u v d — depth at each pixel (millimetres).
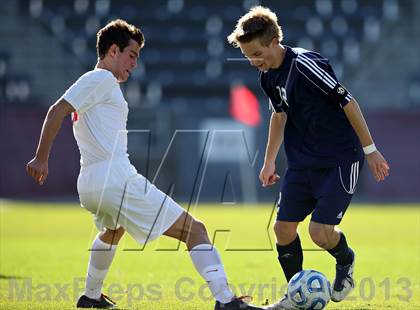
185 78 138250
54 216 82938
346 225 71125
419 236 59656
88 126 22750
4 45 140875
